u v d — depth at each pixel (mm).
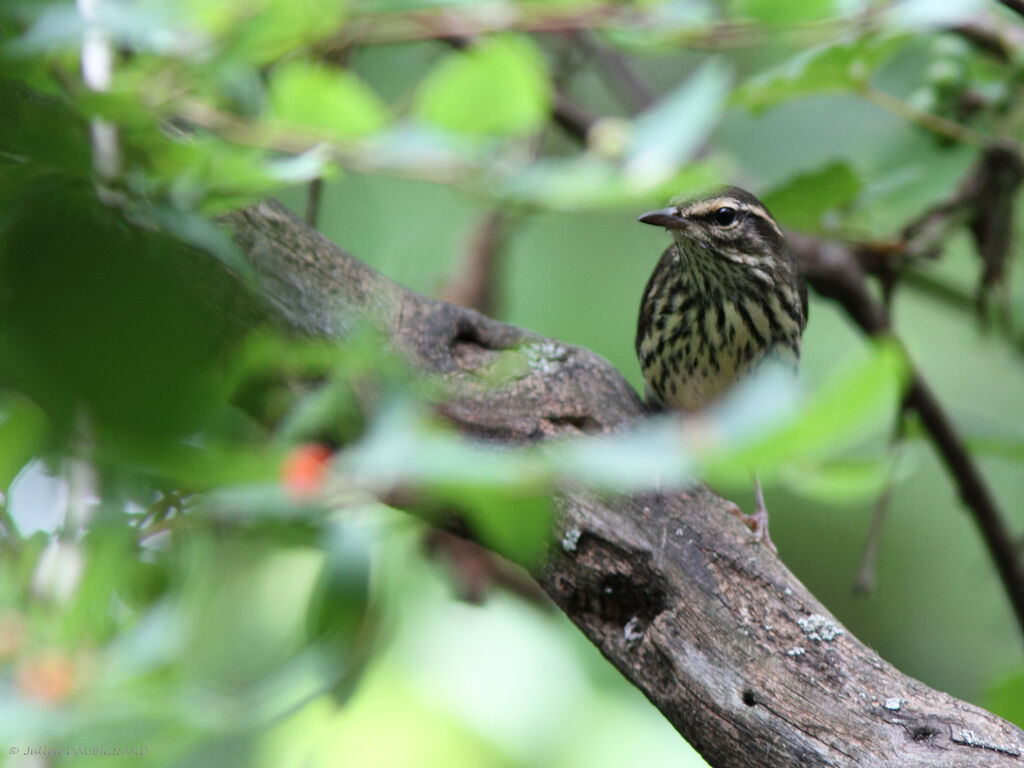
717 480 2305
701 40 6578
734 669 5539
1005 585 9906
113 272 1823
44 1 3340
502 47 5238
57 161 2762
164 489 3100
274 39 4426
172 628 4281
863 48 6754
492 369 6016
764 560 5777
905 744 5258
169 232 2631
